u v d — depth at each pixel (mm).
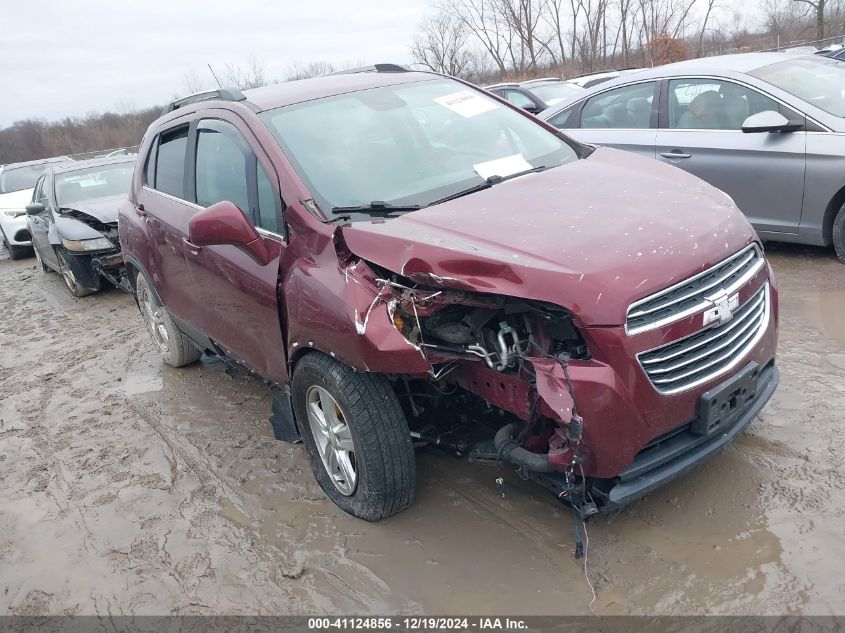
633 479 2830
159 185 5113
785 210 5879
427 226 3180
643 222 2992
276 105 4105
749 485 3318
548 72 36219
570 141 4375
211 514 3783
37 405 5684
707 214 3131
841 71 6250
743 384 3006
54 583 3424
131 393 5633
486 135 4223
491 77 37531
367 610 2945
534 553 3105
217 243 3445
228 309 4133
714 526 3098
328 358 3279
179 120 4863
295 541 3451
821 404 3910
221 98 4410
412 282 3070
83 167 10305
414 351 2859
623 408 2688
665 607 2715
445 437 3605
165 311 5402
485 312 2996
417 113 4246
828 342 4637
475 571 3055
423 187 3686
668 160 6434
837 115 5668
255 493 3922
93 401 5598
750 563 2863
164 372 5988
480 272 2812
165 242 4812
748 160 5953
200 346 5129
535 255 2805
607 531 3162
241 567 3330
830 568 2777
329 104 4164
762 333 3217
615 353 2660
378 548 3297
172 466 4348
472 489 3609
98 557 3566
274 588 3162
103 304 8742
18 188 14461
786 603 2646
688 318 2812
